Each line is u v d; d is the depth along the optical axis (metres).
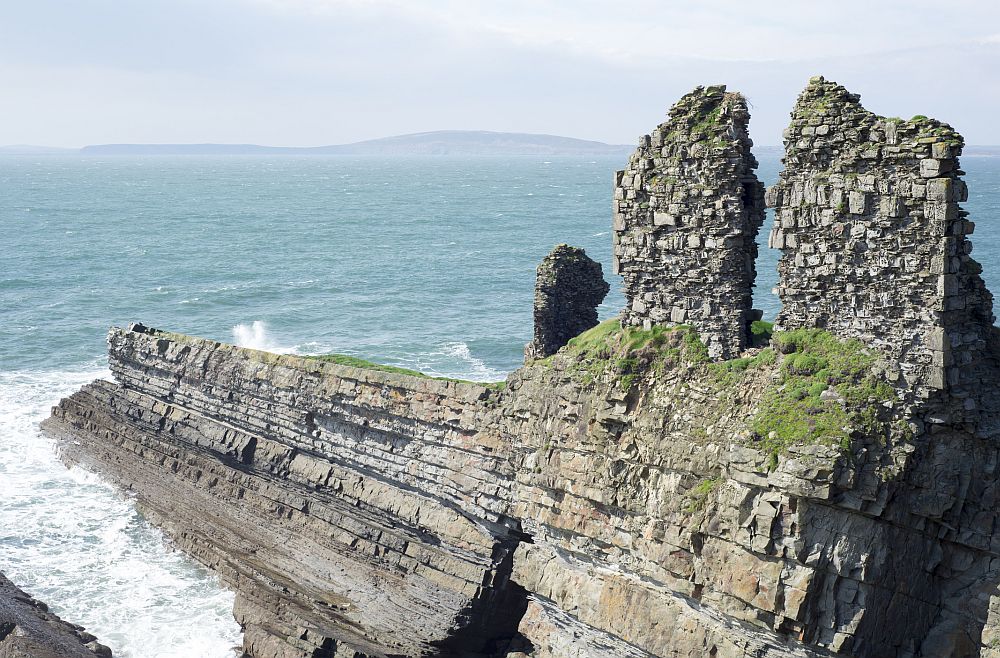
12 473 65.00
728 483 33.44
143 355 65.31
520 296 128.12
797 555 31.72
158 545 56.94
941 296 31.50
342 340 104.62
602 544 39.47
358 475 52.44
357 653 44.53
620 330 40.50
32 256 169.75
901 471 31.36
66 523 58.94
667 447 36.88
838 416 31.97
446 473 47.91
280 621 47.62
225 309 122.81
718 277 37.47
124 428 65.06
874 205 32.66
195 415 61.66
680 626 36.12
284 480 55.81
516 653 43.66
